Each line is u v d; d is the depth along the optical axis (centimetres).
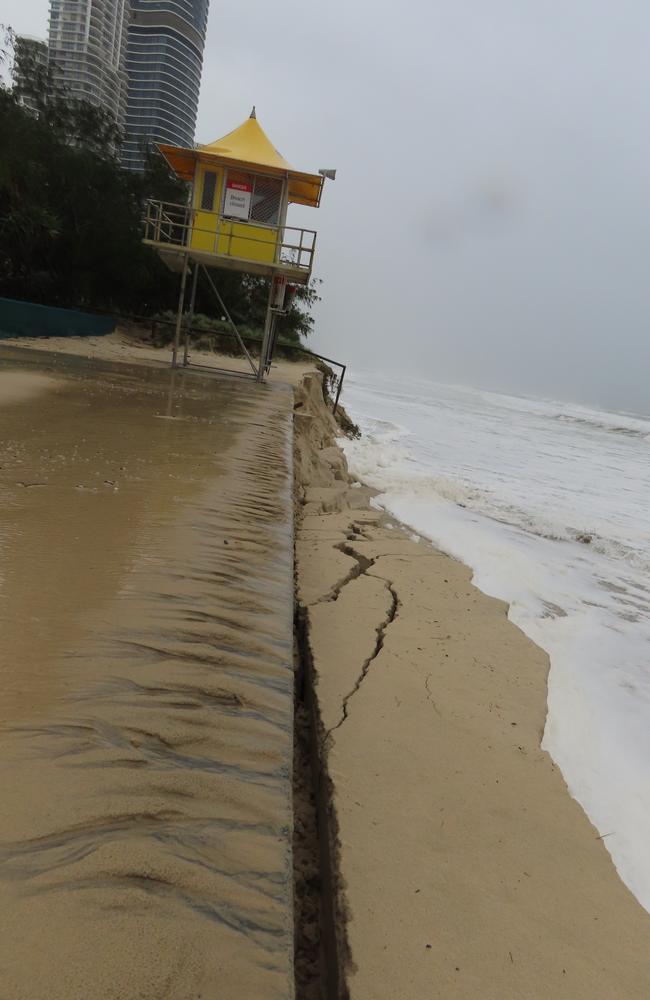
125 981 126
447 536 1002
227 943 142
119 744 197
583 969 219
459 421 3922
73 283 2858
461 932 225
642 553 1066
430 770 327
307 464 1173
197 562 361
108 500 455
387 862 254
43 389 996
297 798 323
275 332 2414
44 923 135
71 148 2784
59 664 233
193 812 178
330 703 388
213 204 1579
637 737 445
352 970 202
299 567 671
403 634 517
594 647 615
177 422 861
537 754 361
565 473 2114
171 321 2864
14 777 174
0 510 398
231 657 266
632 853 329
